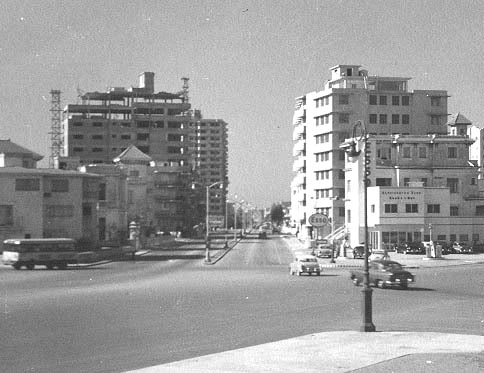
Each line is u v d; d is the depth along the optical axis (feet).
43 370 55.93
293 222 593.01
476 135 534.78
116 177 339.98
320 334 73.72
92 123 597.11
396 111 411.95
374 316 93.25
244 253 311.47
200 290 131.95
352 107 406.41
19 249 206.28
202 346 67.77
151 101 614.34
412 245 283.59
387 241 303.68
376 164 320.29
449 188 311.06
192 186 597.52
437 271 201.46
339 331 77.10
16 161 313.94
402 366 56.24
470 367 55.77
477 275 183.21
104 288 136.98
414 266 221.25
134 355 62.80
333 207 406.62
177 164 566.77
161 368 55.52
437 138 323.78
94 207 289.33
